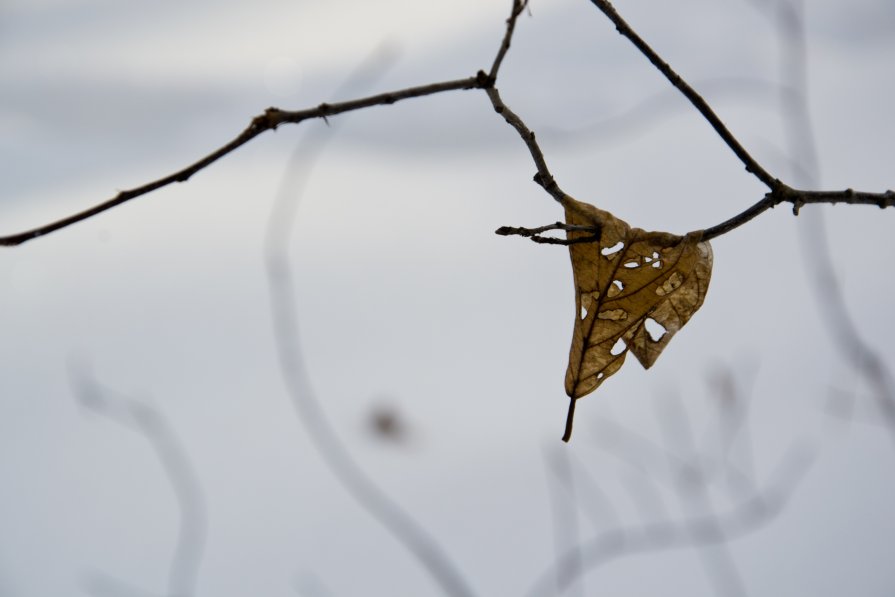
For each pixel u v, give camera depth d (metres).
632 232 1.61
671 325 1.62
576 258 1.62
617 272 1.62
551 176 1.61
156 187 1.60
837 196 1.64
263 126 1.60
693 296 1.62
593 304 1.62
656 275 1.62
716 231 1.62
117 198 1.60
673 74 1.63
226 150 1.60
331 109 1.60
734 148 1.63
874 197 1.63
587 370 1.62
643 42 1.63
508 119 1.61
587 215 1.61
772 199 1.63
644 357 1.62
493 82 1.60
